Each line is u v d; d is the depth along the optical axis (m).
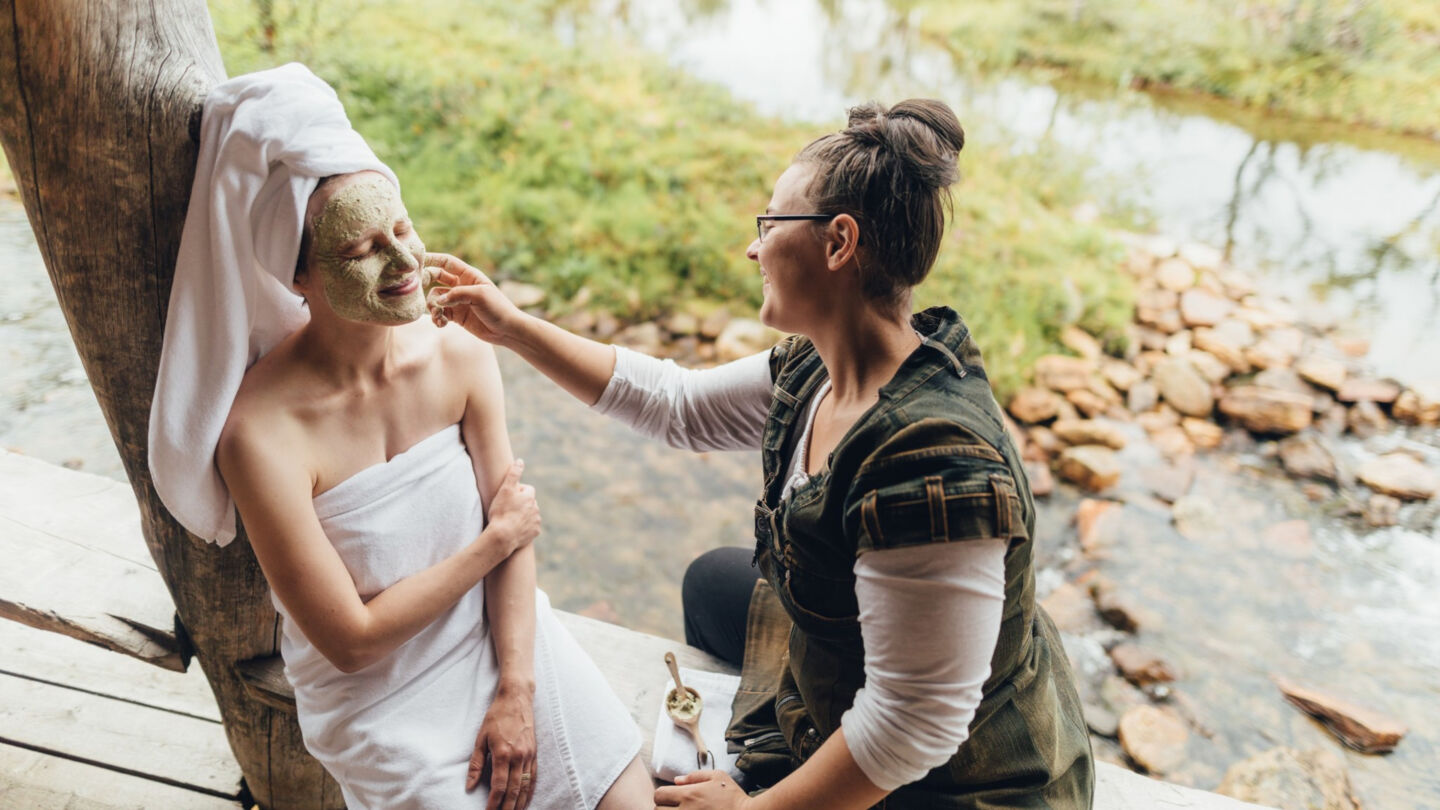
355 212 1.12
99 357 1.33
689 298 4.48
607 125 5.50
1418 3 7.21
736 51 6.89
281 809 1.83
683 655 1.90
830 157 1.10
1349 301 4.81
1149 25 7.33
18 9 1.12
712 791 1.29
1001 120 6.27
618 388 1.54
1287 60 7.14
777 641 1.66
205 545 1.46
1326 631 3.16
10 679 2.00
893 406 1.07
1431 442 3.99
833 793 1.13
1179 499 3.69
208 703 2.02
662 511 3.51
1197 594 3.27
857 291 1.13
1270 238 5.32
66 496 1.92
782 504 1.22
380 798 1.36
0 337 3.73
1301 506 3.68
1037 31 7.50
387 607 1.31
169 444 1.21
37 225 1.26
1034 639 1.35
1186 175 5.91
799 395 1.32
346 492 1.30
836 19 7.71
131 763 1.88
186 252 1.16
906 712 1.06
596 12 7.14
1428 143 6.50
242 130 1.08
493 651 1.49
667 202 4.98
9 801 1.78
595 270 4.56
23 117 1.18
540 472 3.62
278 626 1.61
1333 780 2.61
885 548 1.03
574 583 3.18
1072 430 3.93
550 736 1.44
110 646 1.67
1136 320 4.57
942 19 7.70
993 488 1.01
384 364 1.32
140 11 1.17
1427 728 2.84
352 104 5.29
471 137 5.27
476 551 1.38
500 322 1.46
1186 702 2.90
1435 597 3.30
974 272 4.60
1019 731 1.25
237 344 1.18
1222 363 4.31
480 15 6.48
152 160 1.19
